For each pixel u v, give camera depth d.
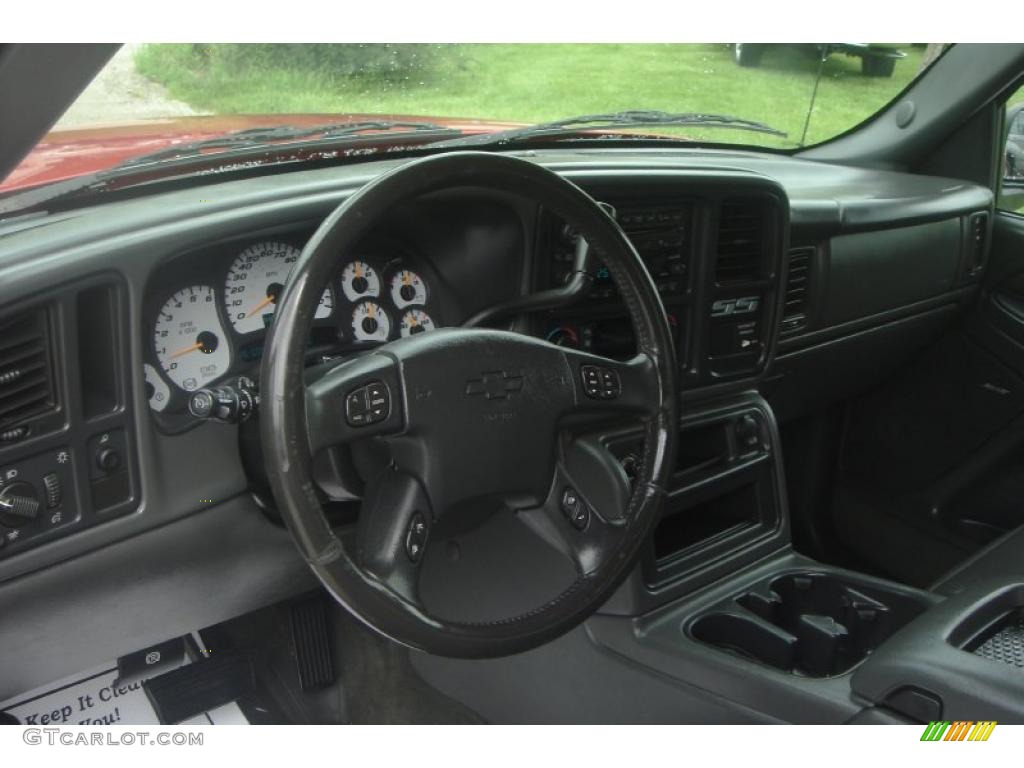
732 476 1.74
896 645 1.27
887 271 2.21
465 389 1.12
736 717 1.39
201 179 1.55
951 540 2.35
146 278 1.22
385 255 1.47
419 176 1.08
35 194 1.39
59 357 1.19
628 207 1.59
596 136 2.13
